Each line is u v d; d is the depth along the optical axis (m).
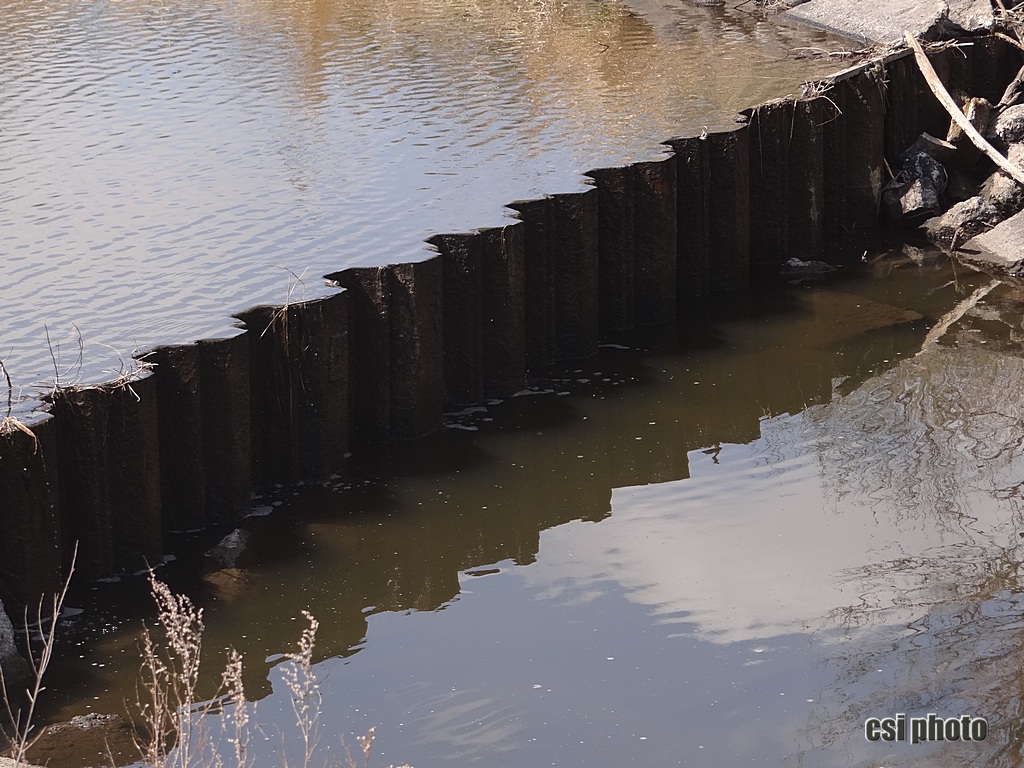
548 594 11.56
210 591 11.55
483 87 22.66
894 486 13.42
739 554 12.16
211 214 16.14
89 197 16.91
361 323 14.08
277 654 10.66
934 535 12.41
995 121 21.78
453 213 15.72
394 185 17.05
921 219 21.02
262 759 9.34
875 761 9.21
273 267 14.27
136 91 22.50
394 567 12.00
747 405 15.34
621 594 11.52
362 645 10.81
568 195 16.02
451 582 11.78
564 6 30.36
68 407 11.32
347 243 14.91
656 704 9.96
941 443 14.37
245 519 12.80
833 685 10.12
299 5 30.16
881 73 20.86
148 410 11.69
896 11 26.58
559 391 15.69
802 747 9.41
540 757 9.37
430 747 9.50
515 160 18.08
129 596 11.46
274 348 13.16
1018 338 17.16
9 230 15.69
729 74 23.41
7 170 18.08
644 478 13.70
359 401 14.32
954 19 24.20
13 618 10.88
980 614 11.02
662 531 12.63
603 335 17.31
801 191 19.75
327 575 11.84
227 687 10.20
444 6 30.12
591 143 18.88
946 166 21.58
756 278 19.34
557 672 10.41
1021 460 13.88
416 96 22.06
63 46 25.94
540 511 13.02
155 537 11.93
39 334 12.69
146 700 10.00
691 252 18.31
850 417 15.03
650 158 17.25
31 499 10.75
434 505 13.11
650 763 9.28
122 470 11.65
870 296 18.67
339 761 9.30
